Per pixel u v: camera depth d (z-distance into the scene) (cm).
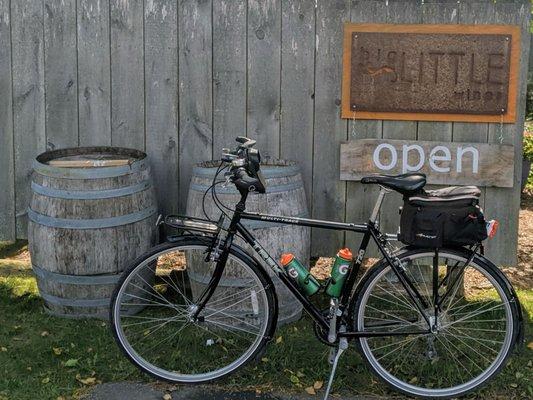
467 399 355
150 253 360
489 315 429
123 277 361
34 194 421
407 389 356
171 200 467
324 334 355
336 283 351
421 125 443
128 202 416
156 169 464
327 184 455
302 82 446
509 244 449
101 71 458
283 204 403
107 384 363
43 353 391
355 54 438
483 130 440
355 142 445
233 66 450
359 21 437
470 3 429
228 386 363
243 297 403
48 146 469
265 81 449
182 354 389
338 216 458
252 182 345
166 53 452
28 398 350
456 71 434
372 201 455
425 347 379
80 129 465
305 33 441
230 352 391
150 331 411
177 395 356
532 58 1116
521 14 427
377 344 386
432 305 355
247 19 445
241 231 361
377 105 441
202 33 448
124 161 434
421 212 339
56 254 415
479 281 486
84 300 423
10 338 409
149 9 449
